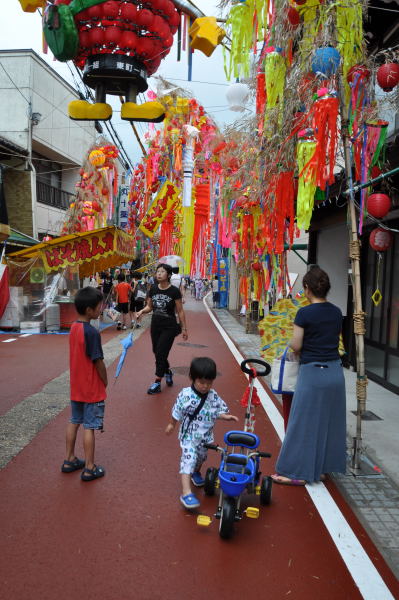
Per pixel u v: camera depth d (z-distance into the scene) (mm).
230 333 13492
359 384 4195
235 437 3490
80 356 3783
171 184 13648
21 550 2854
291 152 5336
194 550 2922
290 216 6078
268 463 4348
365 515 3375
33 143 19578
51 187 22000
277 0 4926
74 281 14102
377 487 3826
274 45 5281
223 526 2982
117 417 5512
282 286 7617
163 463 4227
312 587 2615
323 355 3793
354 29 4461
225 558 2852
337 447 3846
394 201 6141
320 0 4621
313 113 4508
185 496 3332
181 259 12805
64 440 4703
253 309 17547
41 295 13133
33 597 2453
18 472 3945
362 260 8305
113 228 13062
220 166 10469
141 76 5496
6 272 12773
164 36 5168
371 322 8008
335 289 9336
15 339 11656
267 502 3547
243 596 2520
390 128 6094
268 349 4254
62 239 12797
